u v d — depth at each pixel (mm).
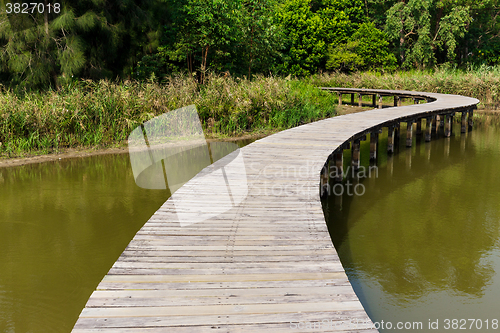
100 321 2396
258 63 24844
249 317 2447
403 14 33062
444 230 5648
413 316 3680
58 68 15477
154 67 19062
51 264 4477
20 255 4680
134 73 19188
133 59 18156
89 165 8922
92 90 12328
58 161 9242
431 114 12320
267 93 13945
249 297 2670
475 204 6734
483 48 35656
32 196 6809
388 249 5051
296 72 30797
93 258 4613
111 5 16375
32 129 10289
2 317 3504
